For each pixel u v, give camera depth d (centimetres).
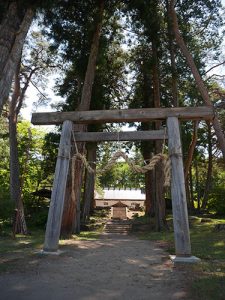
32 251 936
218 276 645
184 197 836
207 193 3167
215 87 2356
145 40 2283
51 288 581
